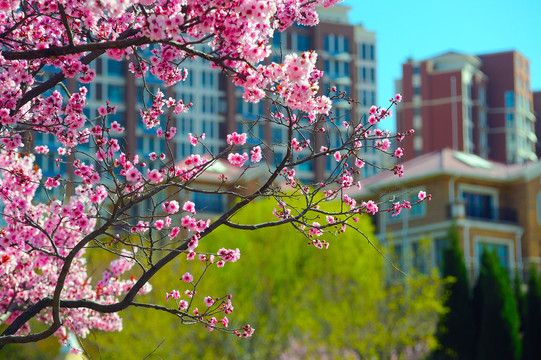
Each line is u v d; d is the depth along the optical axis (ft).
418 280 110.01
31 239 32.50
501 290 127.54
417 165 169.89
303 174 293.02
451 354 126.11
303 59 23.32
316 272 121.60
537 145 420.36
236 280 106.63
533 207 167.63
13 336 26.50
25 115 30.12
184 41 23.67
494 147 372.17
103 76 266.98
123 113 268.41
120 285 34.81
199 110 291.99
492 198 168.45
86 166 27.48
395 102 28.27
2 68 27.35
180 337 93.40
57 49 24.77
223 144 294.05
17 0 25.45
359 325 108.68
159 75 27.73
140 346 89.66
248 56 23.68
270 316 106.93
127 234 28.25
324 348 110.42
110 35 29.27
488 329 126.00
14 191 31.40
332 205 95.61
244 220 128.26
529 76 389.60
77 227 32.99
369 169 297.53
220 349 96.17
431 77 342.85
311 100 24.08
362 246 121.70
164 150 277.23
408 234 165.27
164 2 25.05
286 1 27.61
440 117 340.80
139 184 27.30
